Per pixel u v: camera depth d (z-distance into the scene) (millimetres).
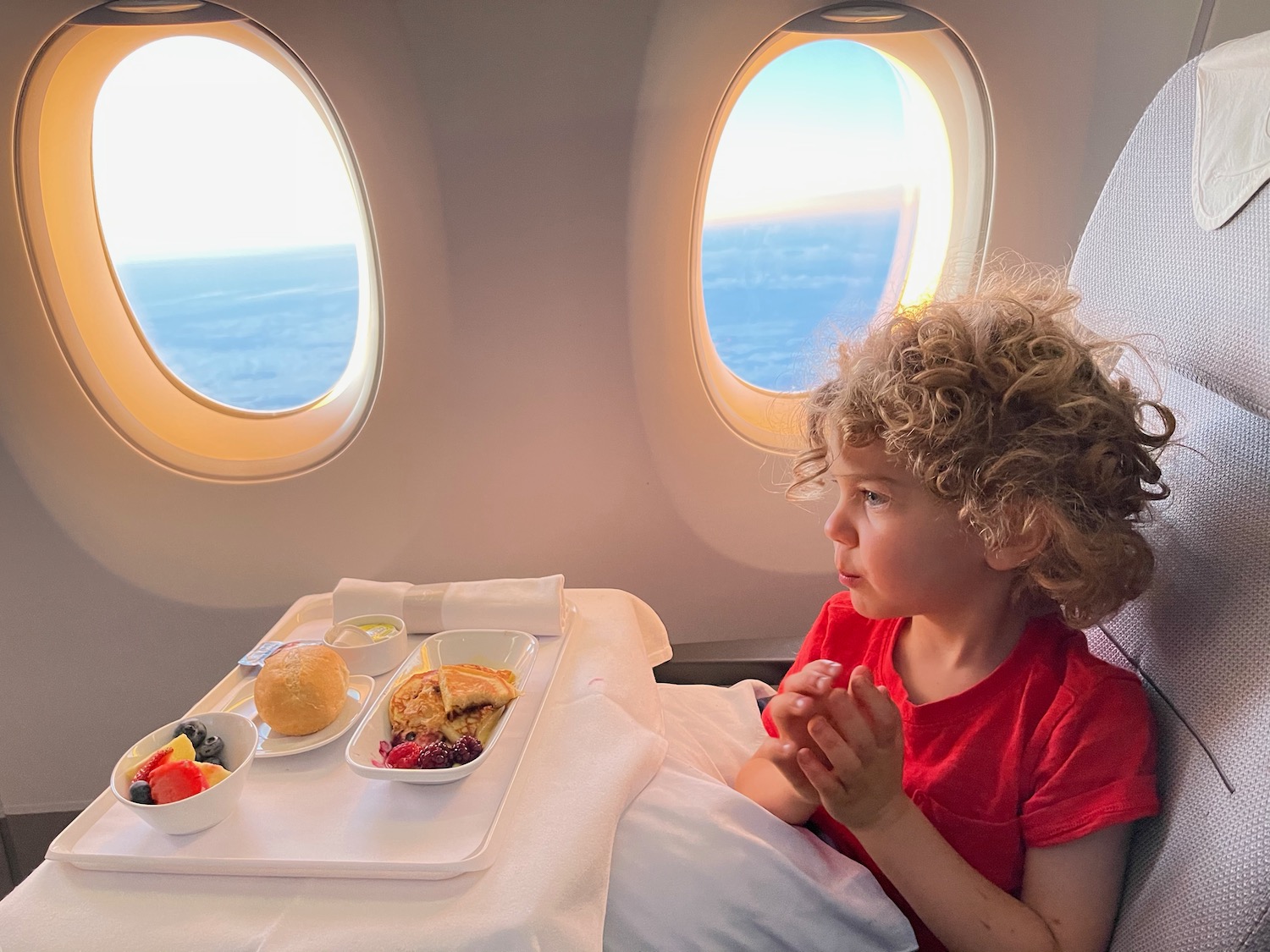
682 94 1237
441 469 1443
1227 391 727
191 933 680
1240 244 734
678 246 1335
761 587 1559
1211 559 732
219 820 779
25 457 1355
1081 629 802
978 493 712
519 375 1397
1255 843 596
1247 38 813
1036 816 742
